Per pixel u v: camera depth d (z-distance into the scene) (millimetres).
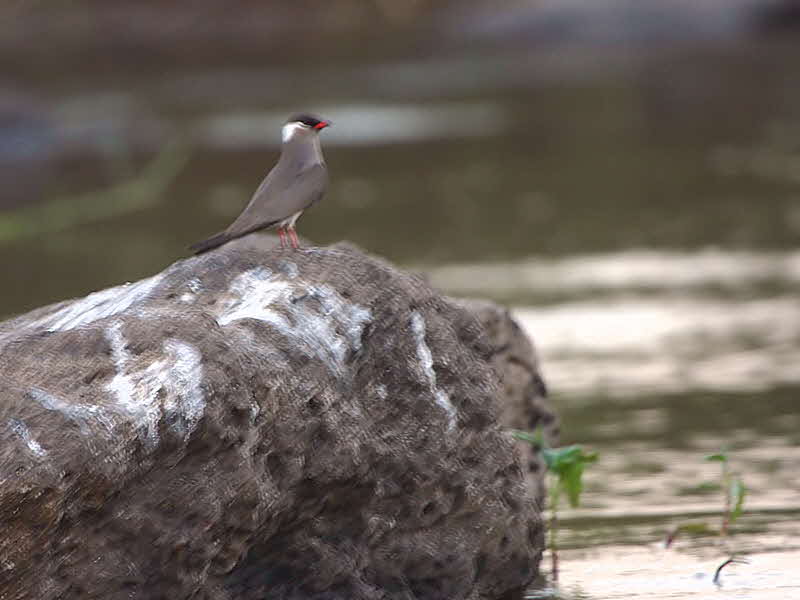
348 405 7035
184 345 6559
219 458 6438
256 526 6594
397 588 7328
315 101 44500
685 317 15789
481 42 62906
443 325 7594
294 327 7023
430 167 30656
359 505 7148
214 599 6641
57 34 65375
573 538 8969
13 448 5938
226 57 62219
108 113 40281
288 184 7863
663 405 12391
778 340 14602
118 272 19781
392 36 67312
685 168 28141
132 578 6266
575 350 14562
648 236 21047
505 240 21344
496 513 7613
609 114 38219
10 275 20047
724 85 43156
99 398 6266
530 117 38688
